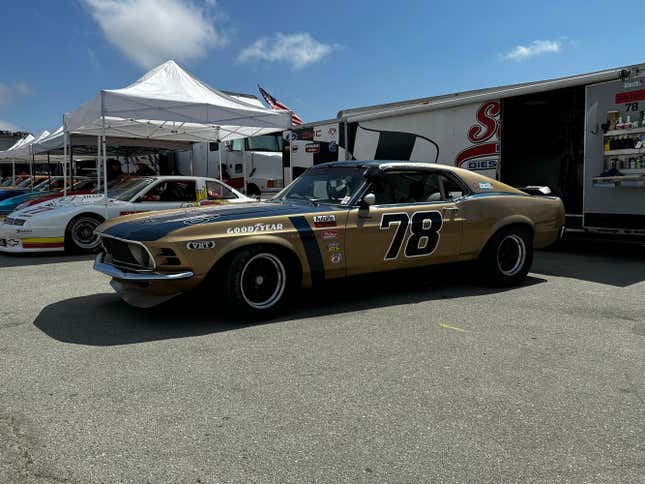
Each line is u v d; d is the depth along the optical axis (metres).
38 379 3.15
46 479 2.13
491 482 2.15
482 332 4.11
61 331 4.14
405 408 2.79
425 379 3.18
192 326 4.25
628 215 7.26
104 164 8.88
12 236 8.29
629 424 2.64
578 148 9.75
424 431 2.55
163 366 3.37
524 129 10.17
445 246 5.23
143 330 4.16
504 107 8.80
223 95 10.71
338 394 2.96
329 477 2.17
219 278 4.23
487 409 2.79
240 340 3.89
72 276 6.55
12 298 5.31
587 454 2.36
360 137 11.28
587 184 7.66
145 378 3.17
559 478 2.18
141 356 3.55
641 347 3.77
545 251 8.82
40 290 5.70
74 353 3.61
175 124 13.02
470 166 9.12
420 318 4.50
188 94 9.98
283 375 3.23
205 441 2.45
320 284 4.65
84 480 2.13
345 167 5.25
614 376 3.24
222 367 3.36
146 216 4.73
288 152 13.34
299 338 3.94
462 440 2.47
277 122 10.98
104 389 3.01
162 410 2.75
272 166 17.30
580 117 9.58
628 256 8.19
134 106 9.07
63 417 2.67
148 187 9.30
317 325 4.28
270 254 4.33
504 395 2.96
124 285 4.49
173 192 9.50
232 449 2.38
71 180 12.97
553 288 5.73
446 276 6.36
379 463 2.28
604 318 4.53
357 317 4.53
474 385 3.10
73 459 2.28
